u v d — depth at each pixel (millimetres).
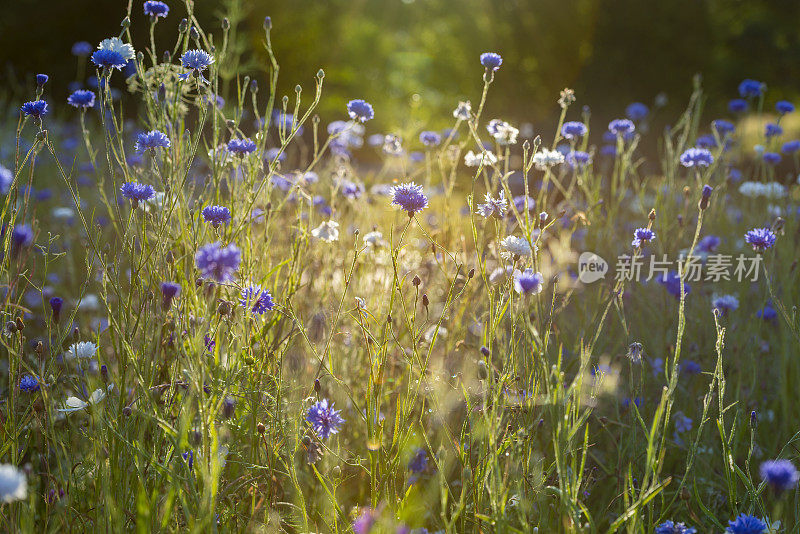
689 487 2238
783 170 5477
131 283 2053
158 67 2430
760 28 18094
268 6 14836
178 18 12305
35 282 3818
